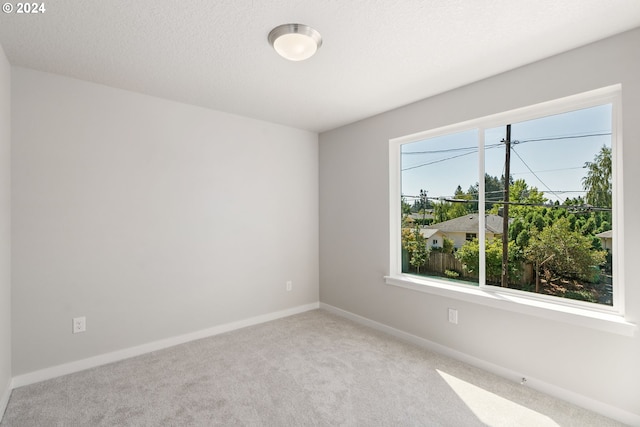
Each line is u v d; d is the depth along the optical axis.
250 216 3.34
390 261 3.09
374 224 3.24
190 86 2.51
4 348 1.93
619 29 1.74
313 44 1.78
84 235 2.38
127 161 2.58
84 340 2.38
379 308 3.18
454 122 2.56
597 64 1.85
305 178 3.82
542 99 2.07
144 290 2.66
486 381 2.20
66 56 2.02
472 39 1.84
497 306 2.27
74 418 1.80
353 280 3.48
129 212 2.59
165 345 2.76
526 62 2.12
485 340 2.36
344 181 3.58
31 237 2.18
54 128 2.26
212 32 1.77
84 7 1.53
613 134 1.89
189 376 2.26
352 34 1.79
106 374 2.29
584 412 1.86
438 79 2.38
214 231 3.08
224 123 3.14
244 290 3.29
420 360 2.51
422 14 1.61
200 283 2.98
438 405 1.93
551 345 2.04
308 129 3.78
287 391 2.07
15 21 1.64
